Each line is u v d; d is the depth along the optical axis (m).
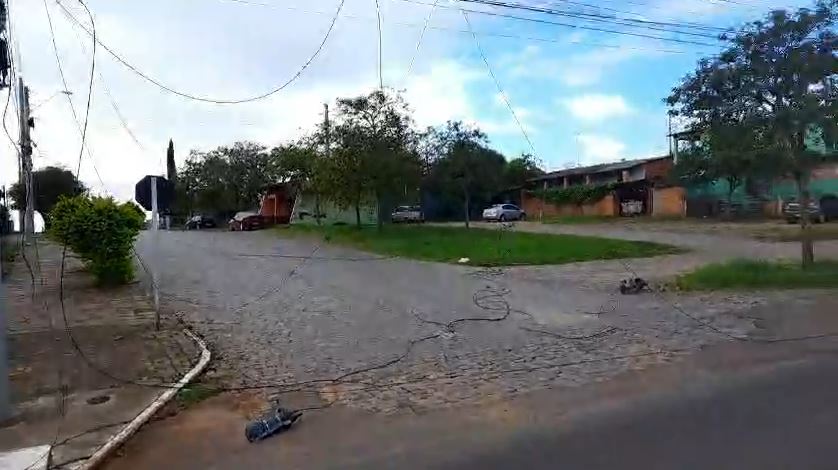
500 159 35.44
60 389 7.05
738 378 6.64
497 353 8.35
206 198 59.59
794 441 4.81
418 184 30.73
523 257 19.83
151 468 5.06
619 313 10.91
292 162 34.03
